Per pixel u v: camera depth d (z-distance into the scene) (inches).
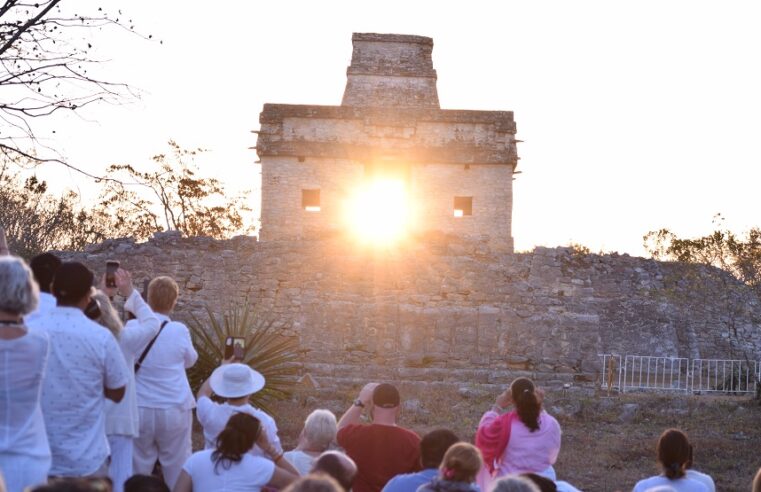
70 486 154.4
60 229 1557.6
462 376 960.3
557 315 1005.8
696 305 1227.9
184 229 1900.8
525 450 343.3
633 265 1295.5
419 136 1507.1
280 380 739.4
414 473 293.7
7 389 244.7
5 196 1486.2
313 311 1011.9
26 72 479.8
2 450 243.1
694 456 658.2
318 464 256.7
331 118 1503.4
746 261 1013.8
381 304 1018.1
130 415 320.2
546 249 1234.6
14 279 243.9
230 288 1137.4
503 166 1493.6
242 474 282.5
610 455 655.8
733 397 895.7
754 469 620.1
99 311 307.3
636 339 1238.3
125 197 1866.4
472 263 1100.5
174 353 353.1
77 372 274.2
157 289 358.3
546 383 949.2
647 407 831.1
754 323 1071.6
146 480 235.5
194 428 701.9
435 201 1492.4
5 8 473.4
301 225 1481.3
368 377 960.3
